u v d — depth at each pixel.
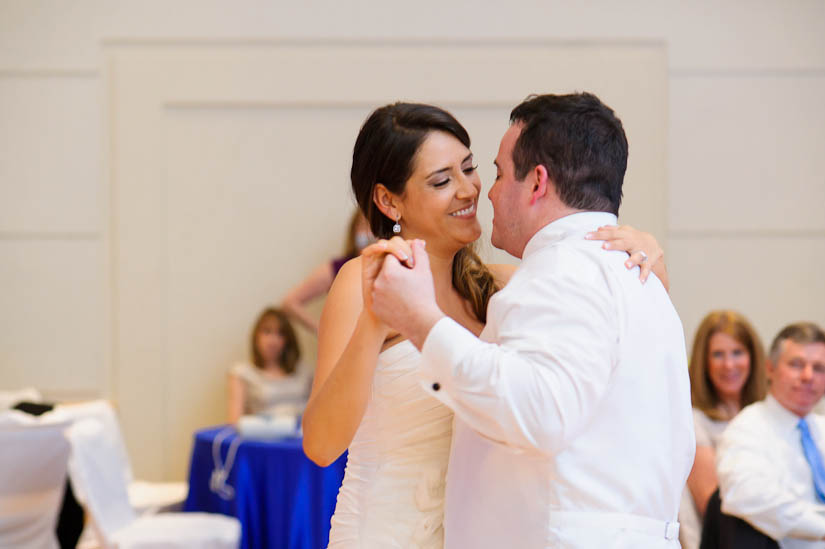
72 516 3.97
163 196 5.02
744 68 4.89
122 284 5.00
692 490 3.05
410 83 4.94
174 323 5.04
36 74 4.95
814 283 4.93
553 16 4.89
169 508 4.23
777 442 2.77
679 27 4.89
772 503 2.61
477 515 1.55
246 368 4.78
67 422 3.29
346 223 5.03
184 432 5.03
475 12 4.91
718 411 3.21
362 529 1.83
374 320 1.60
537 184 1.59
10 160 4.95
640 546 1.46
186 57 4.98
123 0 4.95
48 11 4.93
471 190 1.87
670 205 4.91
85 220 4.97
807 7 4.88
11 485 3.11
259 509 3.83
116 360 5.01
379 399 1.84
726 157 4.91
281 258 5.04
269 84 4.98
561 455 1.46
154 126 5.00
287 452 3.80
